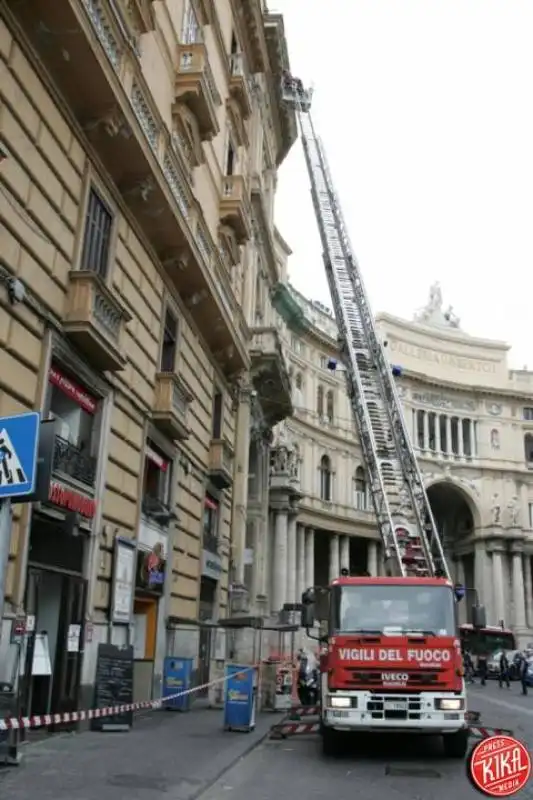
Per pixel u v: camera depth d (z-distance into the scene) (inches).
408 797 386.6
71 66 526.3
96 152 596.1
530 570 2851.9
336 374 2600.9
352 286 1708.9
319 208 1948.8
